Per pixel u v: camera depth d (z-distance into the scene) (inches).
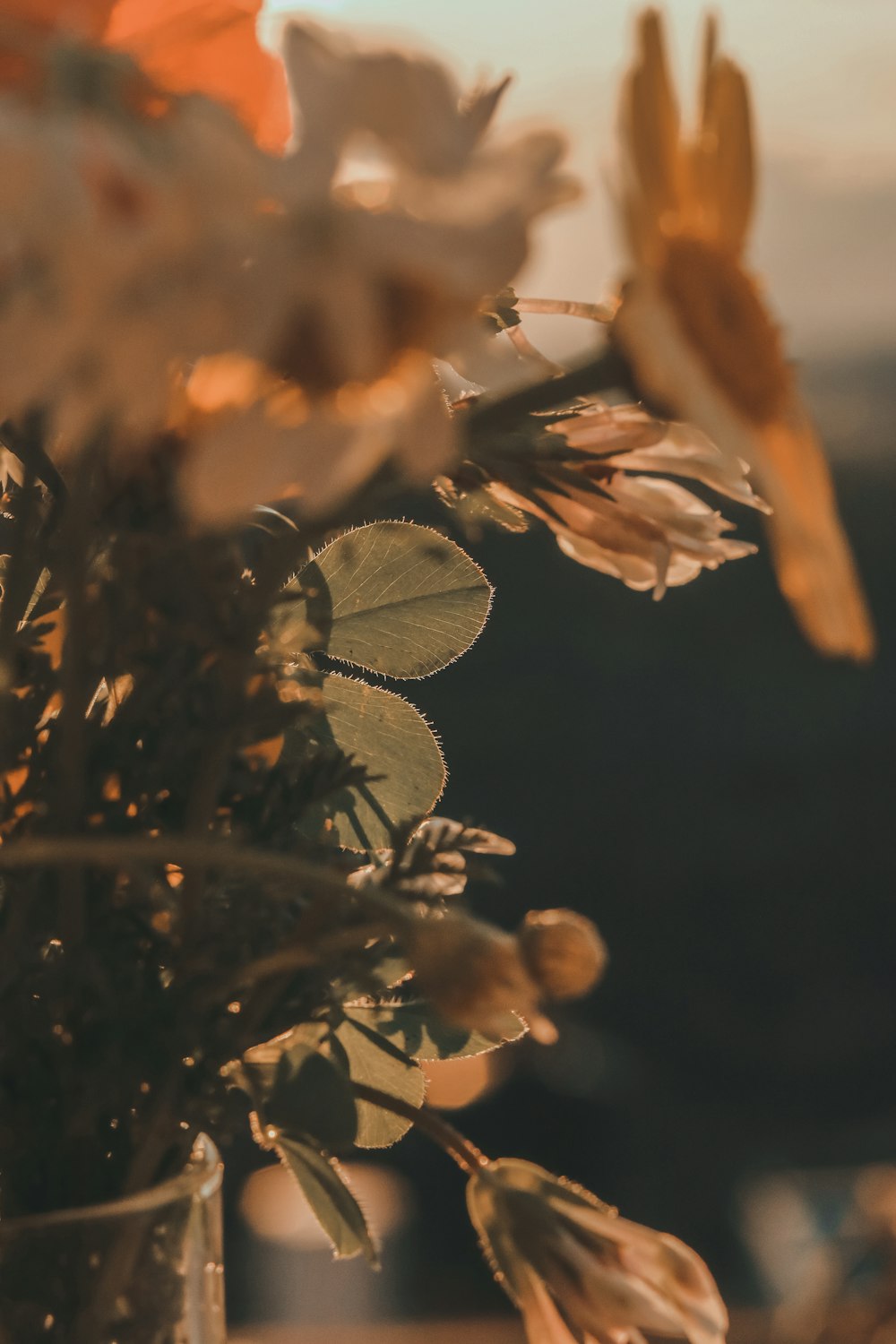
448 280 8.8
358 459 9.2
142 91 9.2
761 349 9.5
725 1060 92.4
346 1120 11.0
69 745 10.4
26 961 10.5
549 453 10.6
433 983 9.7
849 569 9.4
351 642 11.7
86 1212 10.6
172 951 10.7
